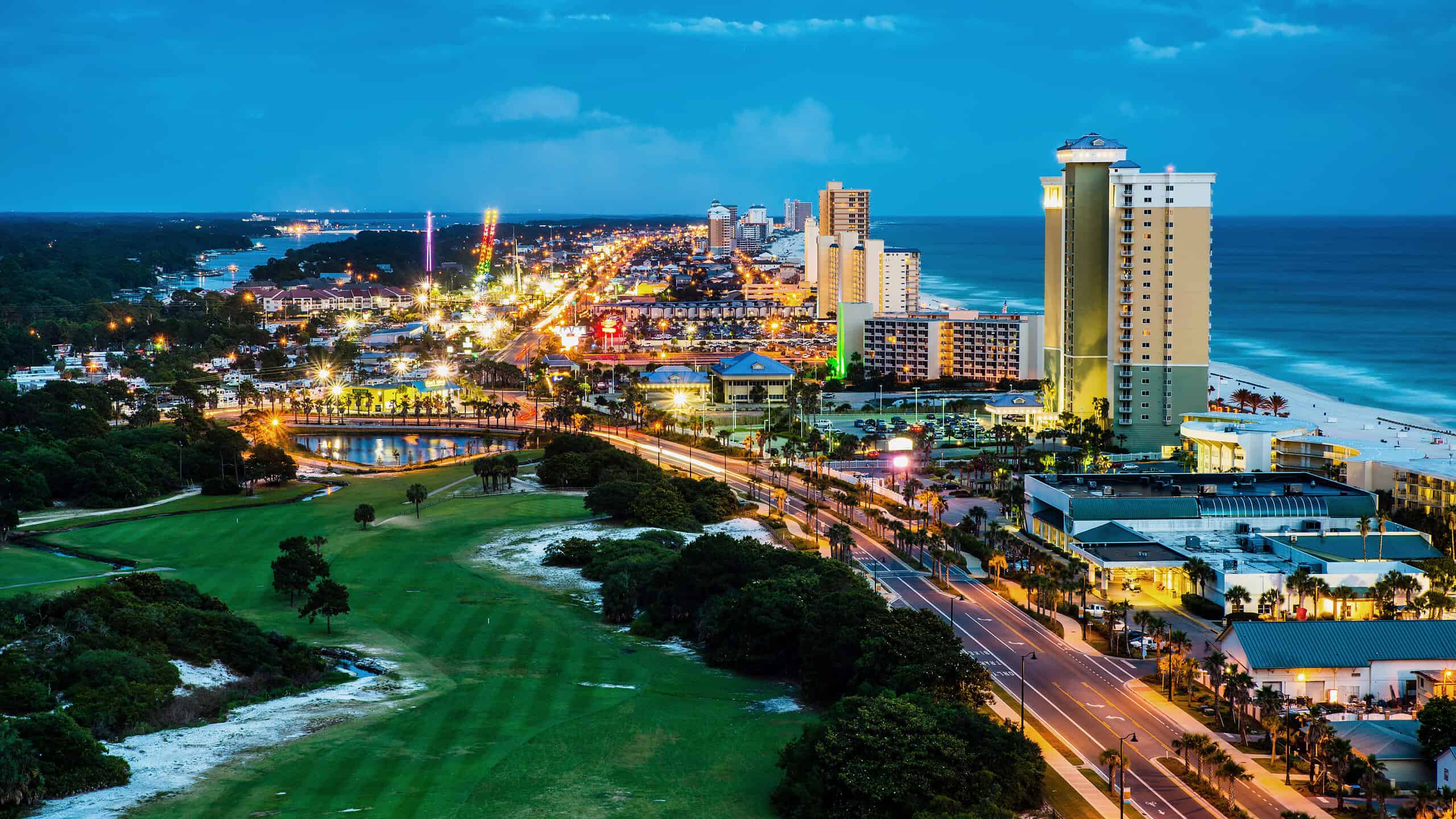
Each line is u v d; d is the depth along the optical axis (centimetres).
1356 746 19112
